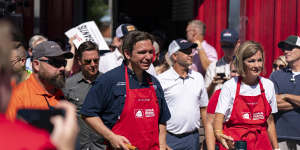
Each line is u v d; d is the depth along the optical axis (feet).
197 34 21.74
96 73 15.30
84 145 14.40
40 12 29.84
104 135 10.80
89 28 18.22
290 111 16.08
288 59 16.35
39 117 5.46
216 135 12.91
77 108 14.71
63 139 4.98
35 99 10.61
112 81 10.96
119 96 10.92
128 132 10.91
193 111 16.25
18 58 11.51
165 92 16.14
